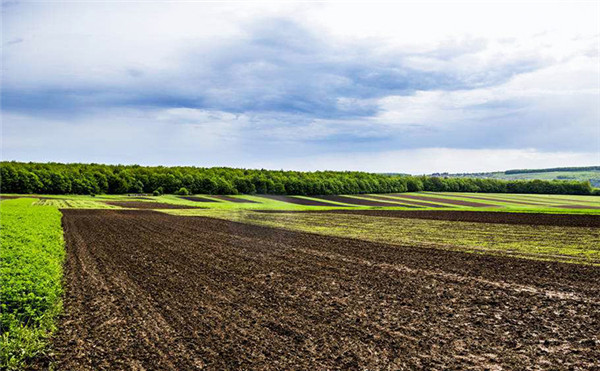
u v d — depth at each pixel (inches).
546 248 837.2
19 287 399.5
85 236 1061.8
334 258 733.3
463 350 310.2
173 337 334.3
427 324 370.0
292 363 285.4
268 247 879.7
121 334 340.5
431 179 5531.5
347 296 467.2
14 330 325.4
